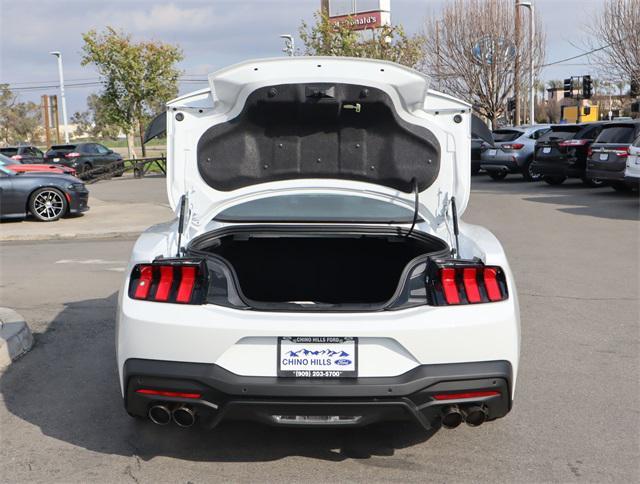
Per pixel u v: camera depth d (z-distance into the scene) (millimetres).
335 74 3742
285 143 4051
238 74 3736
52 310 6570
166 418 3238
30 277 8211
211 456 3625
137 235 12047
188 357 3156
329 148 4070
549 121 71938
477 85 31906
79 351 5352
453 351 3168
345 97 3791
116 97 35312
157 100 35719
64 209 13734
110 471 3467
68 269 8727
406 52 27016
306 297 4340
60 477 3404
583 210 14039
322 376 3160
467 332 3174
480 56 31484
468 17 31656
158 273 3309
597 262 8891
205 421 3221
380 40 26656
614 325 6062
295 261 4309
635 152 14102
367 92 3781
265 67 3736
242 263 4312
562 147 18375
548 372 4891
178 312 3195
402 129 3965
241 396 3117
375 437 3840
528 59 31438
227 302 3248
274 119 3947
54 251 10359
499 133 21812
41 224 13195
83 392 4520
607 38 26688
